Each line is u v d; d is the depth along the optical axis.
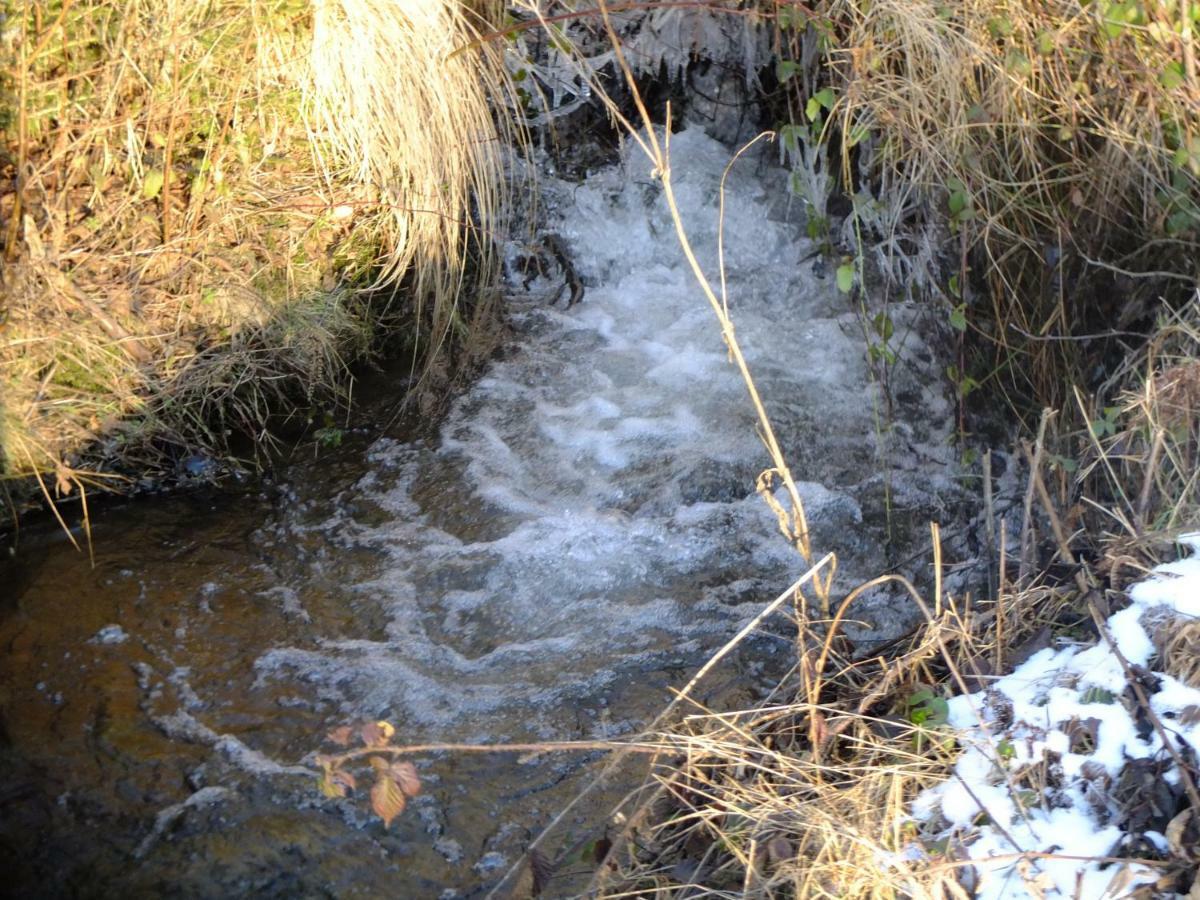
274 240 4.08
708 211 5.34
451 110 4.29
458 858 2.59
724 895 2.27
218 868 2.54
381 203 4.26
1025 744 2.42
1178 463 3.09
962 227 3.66
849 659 2.98
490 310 4.84
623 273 5.21
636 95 3.02
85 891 2.48
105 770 2.79
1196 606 2.55
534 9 4.11
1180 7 3.29
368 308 4.46
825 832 2.25
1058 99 3.56
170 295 3.84
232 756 2.86
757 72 5.29
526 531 3.78
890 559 3.69
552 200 5.30
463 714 3.05
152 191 3.74
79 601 3.36
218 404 4.01
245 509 3.84
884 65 3.72
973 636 2.91
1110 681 2.49
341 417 4.30
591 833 2.62
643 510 3.90
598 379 4.58
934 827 2.33
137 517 3.74
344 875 2.54
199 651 3.21
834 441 4.20
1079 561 3.08
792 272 5.08
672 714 3.01
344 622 3.38
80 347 3.63
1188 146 3.27
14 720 2.93
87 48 3.59
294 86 4.00
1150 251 3.66
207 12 3.69
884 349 4.07
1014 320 3.88
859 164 4.35
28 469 3.62
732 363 4.62
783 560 3.68
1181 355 3.38
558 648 3.31
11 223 3.45
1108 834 2.21
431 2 4.12
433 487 3.98
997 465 4.01
